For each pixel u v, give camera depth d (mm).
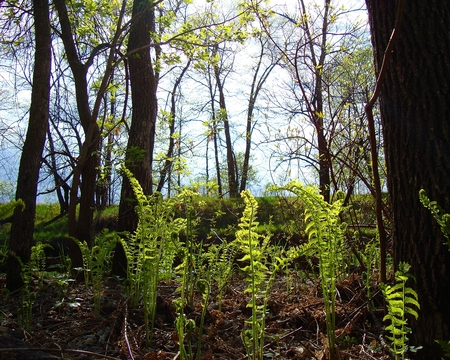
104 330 3561
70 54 6797
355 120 6652
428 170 2973
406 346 2701
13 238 5016
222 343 3234
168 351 3188
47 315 4043
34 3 5453
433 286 2891
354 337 3312
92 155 6672
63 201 12914
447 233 2469
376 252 4883
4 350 2441
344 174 6164
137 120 6641
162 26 7930
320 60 7934
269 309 4125
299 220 7129
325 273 2875
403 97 3105
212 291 4902
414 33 3084
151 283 3623
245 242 2725
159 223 3635
